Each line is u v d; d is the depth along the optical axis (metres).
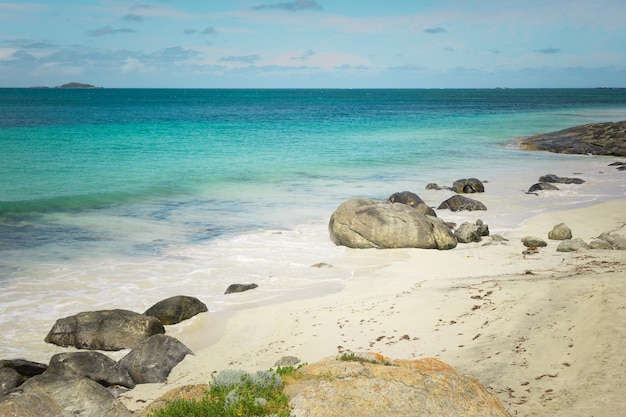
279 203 31.77
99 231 25.28
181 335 15.52
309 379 9.15
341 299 17.22
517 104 166.50
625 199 32.41
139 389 12.51
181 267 20.88
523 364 11.20
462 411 8.27
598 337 11.40
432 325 14.03
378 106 154.12
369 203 24.86
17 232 24.70
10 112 100.94
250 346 14.39
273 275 20.17
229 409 8.19
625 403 8.93
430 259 21.59
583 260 19.67
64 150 48.44
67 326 14.91
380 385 8.65
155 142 55.62
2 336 14.99
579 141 59.81
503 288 15.82
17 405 9.23
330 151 52.59
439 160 49.25
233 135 63.88
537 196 34.56
